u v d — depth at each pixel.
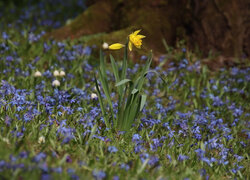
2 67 6.15
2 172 2.84
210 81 6.87
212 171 3.96
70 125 4.27
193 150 4.28
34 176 2.84
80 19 8.55
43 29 10.35
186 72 7.15
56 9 12.83
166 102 6.28
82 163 3.35
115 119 4.68
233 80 7.02
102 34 8.38
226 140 4.84
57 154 3.56
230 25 7.60
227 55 7.72
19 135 3.64
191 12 7.83
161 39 7.79
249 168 4.28
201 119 5.08
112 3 8.59
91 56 7.38
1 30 9.02
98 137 3.94
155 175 3.46
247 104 6.39
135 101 4.36
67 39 8.03
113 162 3.57
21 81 5.73
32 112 4.27
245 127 5.55
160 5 8.04
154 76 6.84
